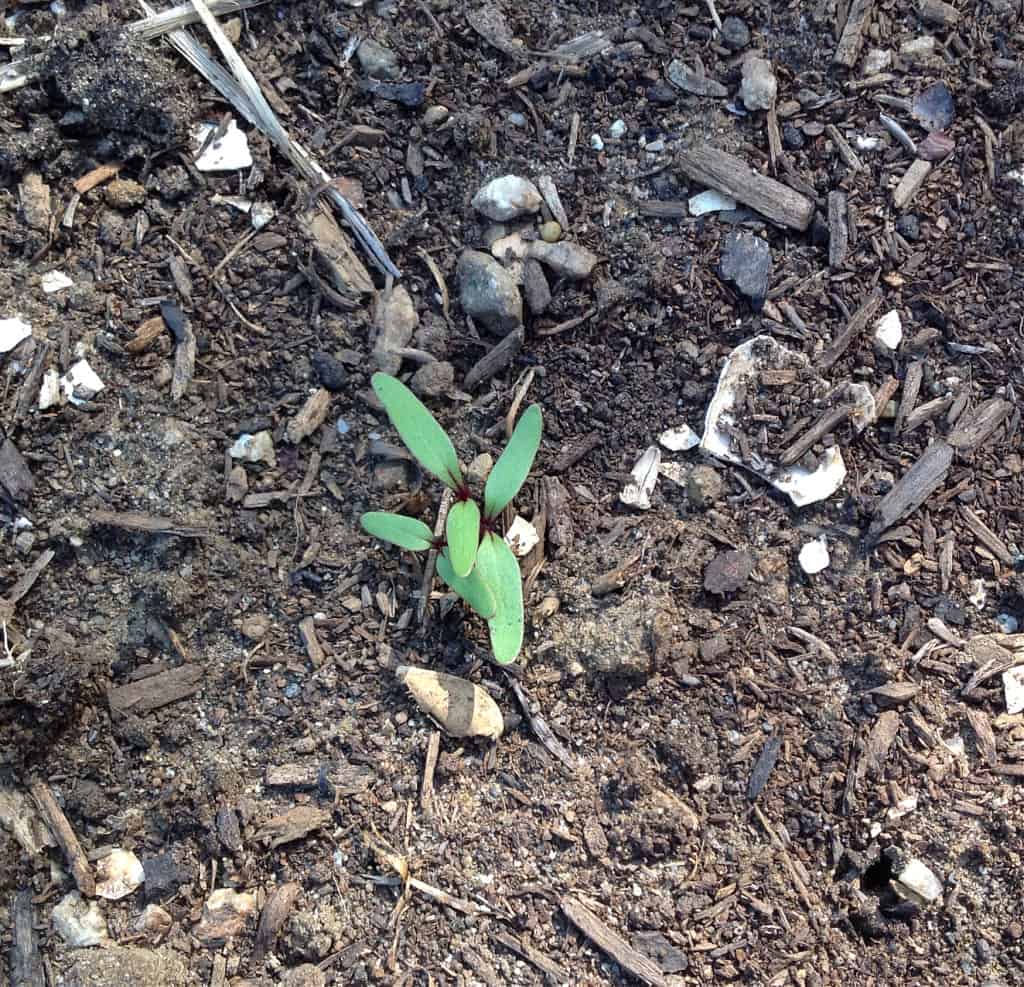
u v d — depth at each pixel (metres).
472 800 0.24
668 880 0.24
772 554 0.26
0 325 0.25
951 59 0.28
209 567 0.25
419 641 0.25
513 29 0.27
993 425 0.26
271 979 0.23
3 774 0.24
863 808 0.24
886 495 0.26
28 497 0.25
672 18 0.28
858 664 0.25
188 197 0.26
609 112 0.27
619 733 0.25
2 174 0.26
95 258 0.26
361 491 0.26
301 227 0.26
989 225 0.27
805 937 0.23
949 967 0.23
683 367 0.26
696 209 0.27
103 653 0.24
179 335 0.26
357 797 0.24
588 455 0.26
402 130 0.27
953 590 0.25
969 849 0.24
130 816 0.24
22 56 0.26
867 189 0.27
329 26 0.27
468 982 0.23
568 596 0.25
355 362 0.26
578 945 0.23
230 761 0.24
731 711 0.25
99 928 0.24
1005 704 0.25
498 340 0.26
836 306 0.27
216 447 0.25
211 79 0.27
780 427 0.26
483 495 0.25
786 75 0.27
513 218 0.26
